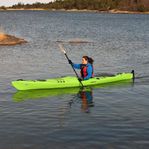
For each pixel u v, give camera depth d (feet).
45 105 40.50
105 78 52.95
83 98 44.01
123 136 30.27
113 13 651.25
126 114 36.68
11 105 40.27
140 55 88.07
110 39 141.18
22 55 85.40
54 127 32.60
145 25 276.41
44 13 571.28
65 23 283.38
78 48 103.81
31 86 48.06
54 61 75.66
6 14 503.61
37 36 152.87
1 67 66.69
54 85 49.14
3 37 111.96
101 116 36.01
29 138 29.84
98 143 28.81
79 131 31.53
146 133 30.99
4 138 29.78
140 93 46.60
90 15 511.40
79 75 59.57
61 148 27.86
